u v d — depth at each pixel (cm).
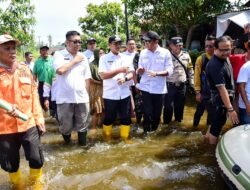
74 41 549
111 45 601
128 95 613
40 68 843
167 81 699
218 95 479
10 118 375
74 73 559
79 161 499
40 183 407
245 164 333
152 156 512
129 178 434
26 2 1206
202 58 614
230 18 1185
